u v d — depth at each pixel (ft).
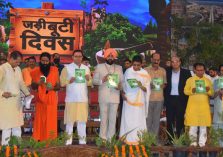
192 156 25.41
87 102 31.04
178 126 33.04
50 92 30.48
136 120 31.71
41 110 30.35
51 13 57.82
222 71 33.68
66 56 57.77
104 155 23.71
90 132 39.91
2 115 28.81
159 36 61.52
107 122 31.83
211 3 61.52
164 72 33.42
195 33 58.75
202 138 31.99
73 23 58.08
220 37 57.88
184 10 61.05
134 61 32.01
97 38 60.90
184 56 58.39
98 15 61.41
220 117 33.17
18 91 29.50
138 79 31.94
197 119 31.94
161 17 61.67
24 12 57.41
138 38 62.39
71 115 30.58
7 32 57.00
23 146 24.14
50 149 23.43
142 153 24.39
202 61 57.26
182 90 32.91
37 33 57.41
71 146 23.65
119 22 62.03
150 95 32.83
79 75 30.63
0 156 23.15
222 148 26.03
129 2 62.90
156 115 32.96
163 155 25.17
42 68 30.71
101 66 31.96
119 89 31.76
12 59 29.45
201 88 31.96
